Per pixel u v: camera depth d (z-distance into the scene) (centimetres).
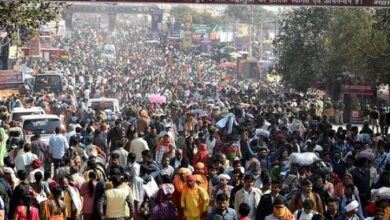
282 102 4778
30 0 2734
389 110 4488
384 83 4766
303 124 3186
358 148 2420
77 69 8281
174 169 2050
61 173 1916
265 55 13675
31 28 2997
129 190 1716
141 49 13750
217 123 3047
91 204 1783
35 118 2925
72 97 4581
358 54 4897
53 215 1684
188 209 1708
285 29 6494
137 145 2378
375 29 4503
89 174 1794
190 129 2883
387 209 1574
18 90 4884
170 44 14425
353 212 1589
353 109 5259
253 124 3156
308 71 6206
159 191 1727
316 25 6269
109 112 3538
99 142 2628
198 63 10450
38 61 8450
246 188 1669
